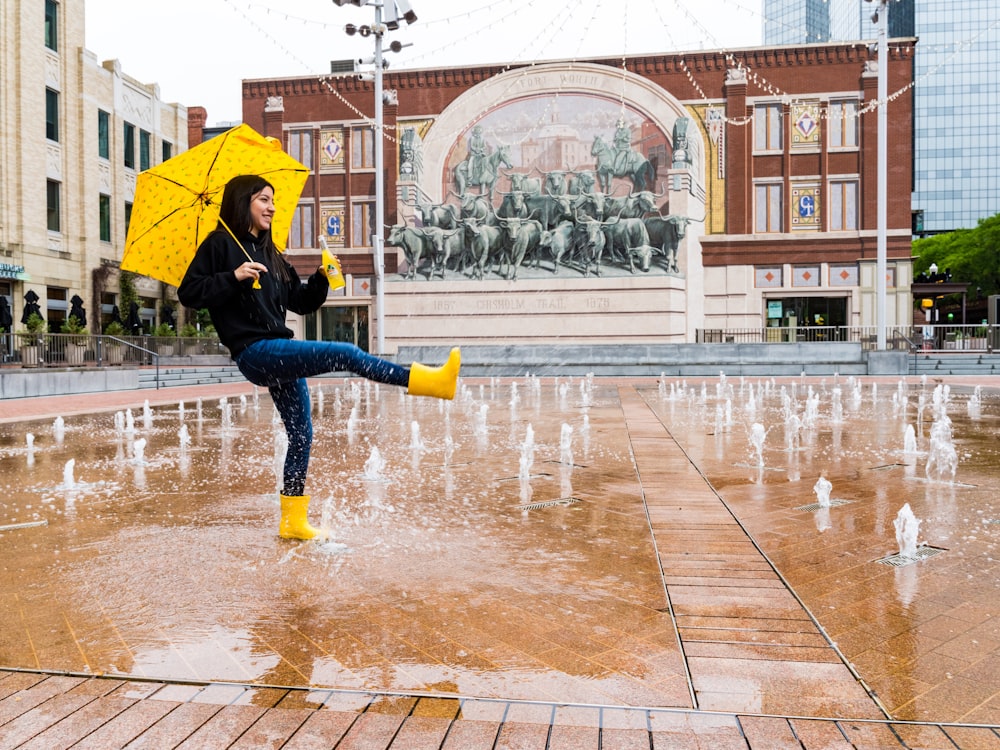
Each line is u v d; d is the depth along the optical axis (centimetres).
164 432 1080
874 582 357
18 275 2977
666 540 439
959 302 7231
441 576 367
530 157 3756
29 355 2316
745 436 955
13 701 238
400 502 554
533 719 224
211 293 362
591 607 322
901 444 876
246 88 4006
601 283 3312
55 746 210
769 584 354
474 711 229
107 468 736
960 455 786
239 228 384
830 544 428
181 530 467
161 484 642
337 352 362
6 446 921
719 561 394
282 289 401
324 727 220
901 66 3512
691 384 2180
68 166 3372
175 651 277
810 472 683
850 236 3566
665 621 306
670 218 3278
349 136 3934
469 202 3531
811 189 3619
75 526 481
